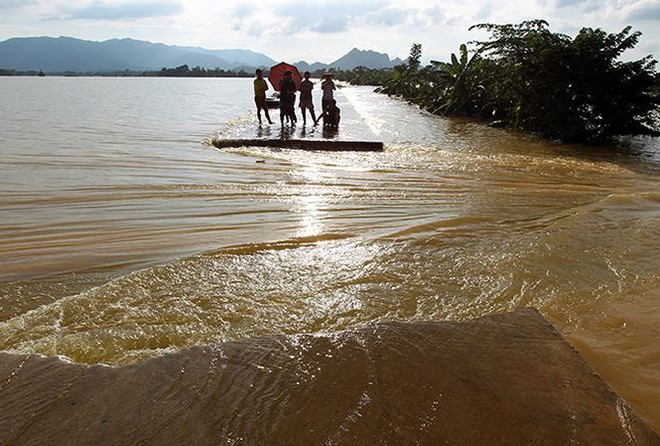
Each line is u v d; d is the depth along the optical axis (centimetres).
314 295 398
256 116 1992
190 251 495
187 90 4550
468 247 509
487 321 338
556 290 408
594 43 1461
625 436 230
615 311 374
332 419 240
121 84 6331
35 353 302
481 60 2353
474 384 267
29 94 3359
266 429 234
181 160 1004
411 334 319
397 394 258
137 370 282
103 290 395
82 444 225
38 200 677
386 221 607
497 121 1894
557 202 722
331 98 1572
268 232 555
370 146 1227
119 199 691
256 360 290
